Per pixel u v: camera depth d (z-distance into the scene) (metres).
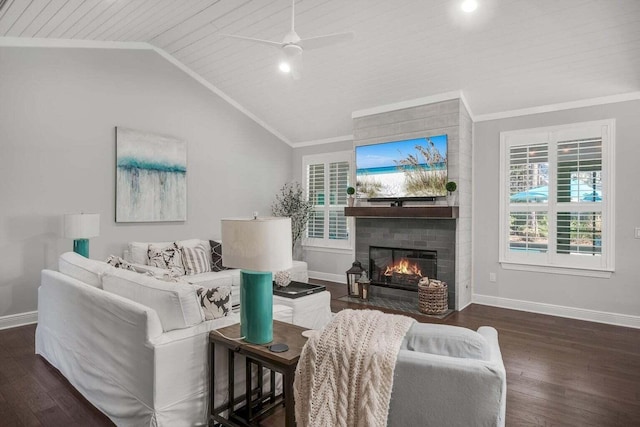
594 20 3.26
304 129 6.48
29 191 3.96
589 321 4.23
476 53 3.94
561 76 4.01
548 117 4.51
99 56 4.47
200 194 5.56
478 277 5.04
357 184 5.47
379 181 5.24
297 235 6.66
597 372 2.92
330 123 6.08
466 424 1.27
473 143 5.05
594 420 2.27
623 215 4.07
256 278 1.91
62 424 2.19
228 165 5.94
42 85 4.03
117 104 4.63
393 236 5.21
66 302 2.68
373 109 5.31
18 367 2.94
